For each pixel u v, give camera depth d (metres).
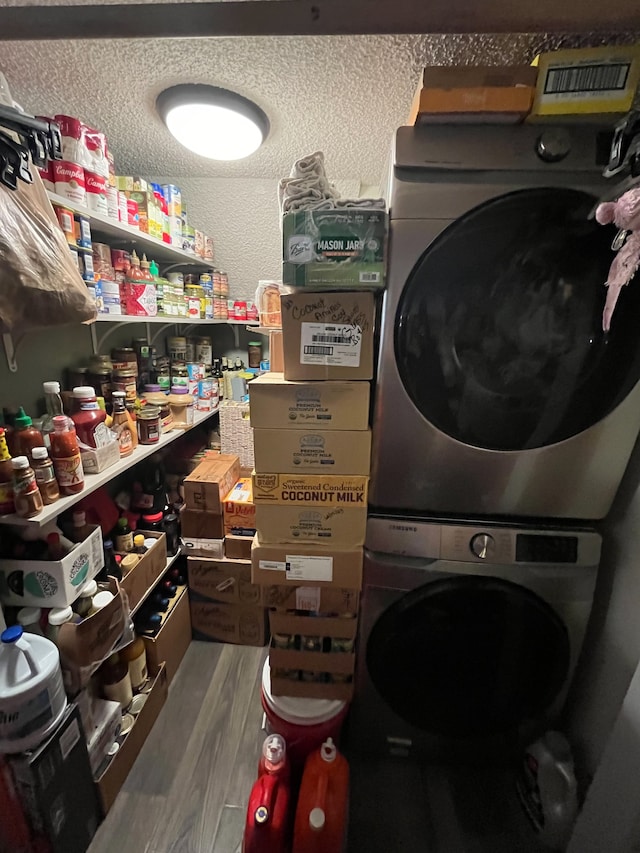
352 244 0.90
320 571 1.11
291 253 0.91
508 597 1.09
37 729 0.96
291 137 1.64
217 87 1.28
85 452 1.23
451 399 0.98
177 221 1.84
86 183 1.17
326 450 1.04
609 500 1.03
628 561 1.04
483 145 0.84
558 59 0.78
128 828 1.18
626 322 0.90
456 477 1.04
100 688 1.36
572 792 1.12
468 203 0.86
